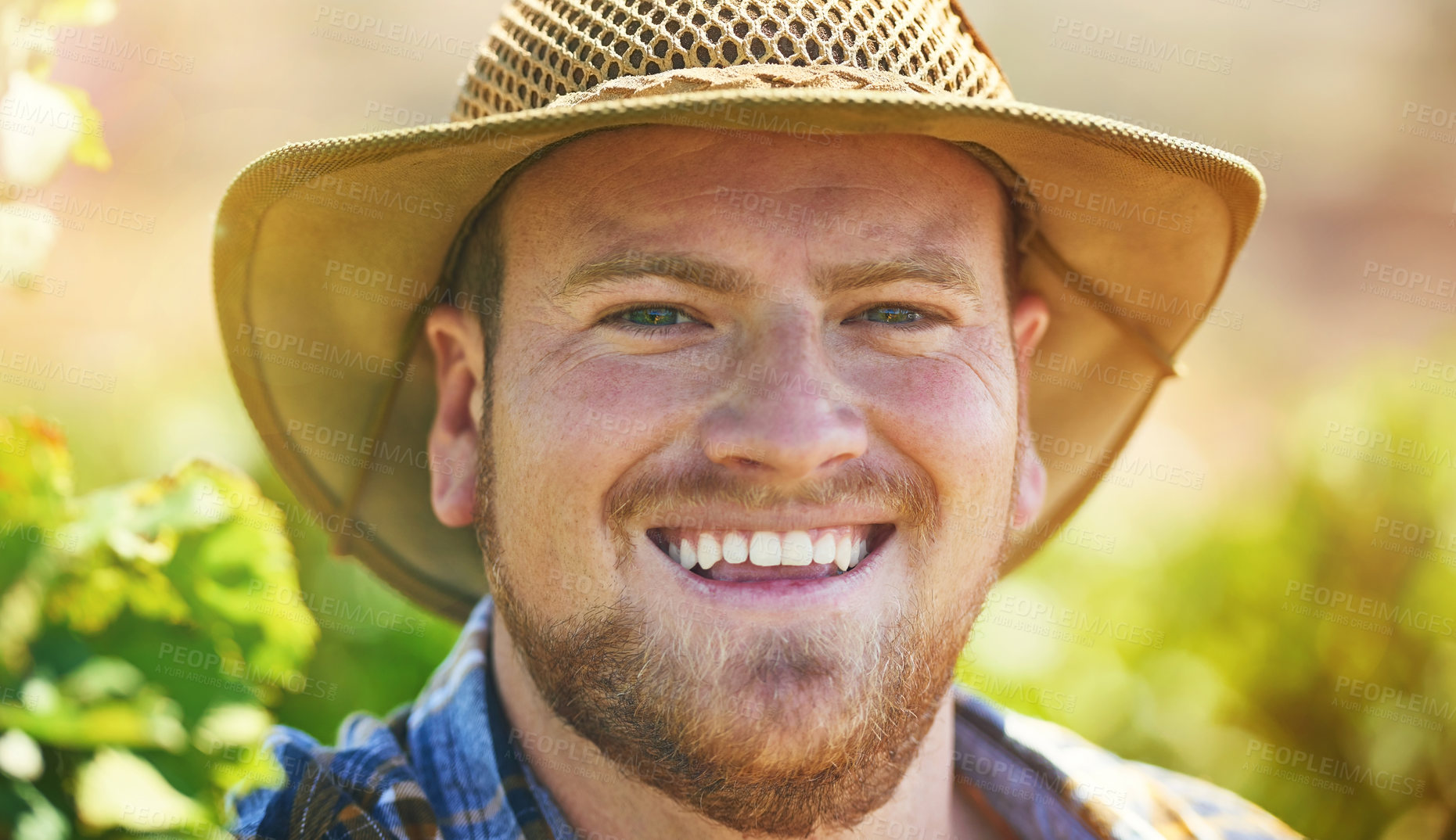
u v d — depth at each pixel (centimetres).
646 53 164
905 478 169
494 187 181
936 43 178
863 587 170
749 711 163
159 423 399
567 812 183
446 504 198
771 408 160
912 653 173
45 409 406
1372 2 1070
